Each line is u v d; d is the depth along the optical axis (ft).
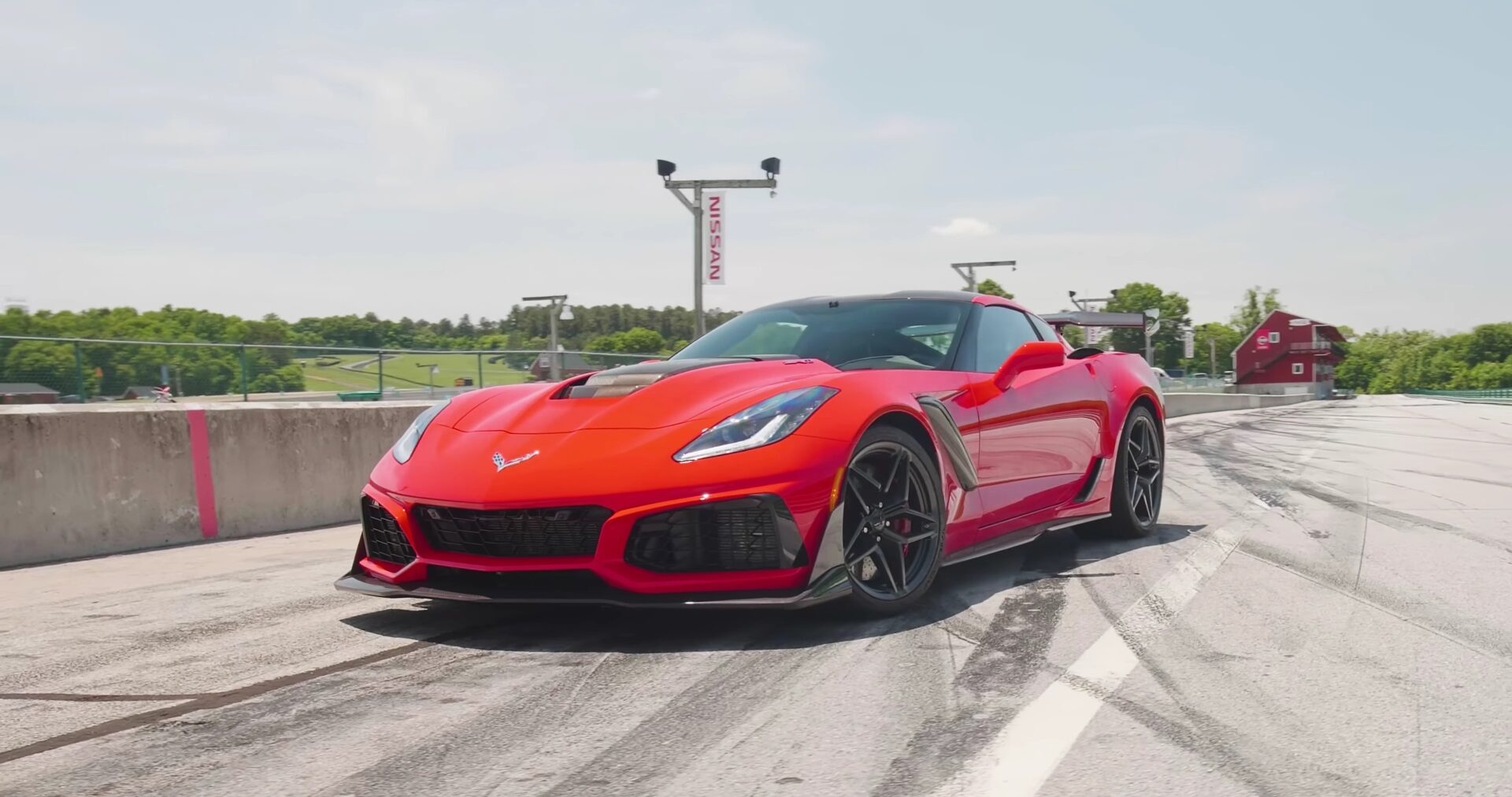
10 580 13.26
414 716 6.75
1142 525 14.35
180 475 16.67
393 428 20.83
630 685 7.36
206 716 6.86
